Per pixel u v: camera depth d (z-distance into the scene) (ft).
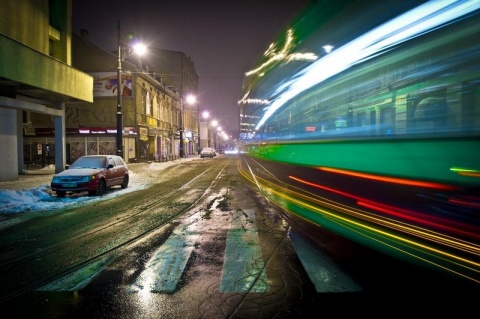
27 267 16.76
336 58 29.32
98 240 21.72
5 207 34.27
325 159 32.81
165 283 14.48
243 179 62.69
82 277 15.31
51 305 12.53
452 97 17.43
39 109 62.34
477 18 16.03
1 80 48.73
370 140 24.40
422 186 20.33
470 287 13.56
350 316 11.38
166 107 165.89
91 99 71.67
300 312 11.71
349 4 27.02
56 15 68.59
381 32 22.63
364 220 24.63
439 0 17.92
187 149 220.64
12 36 52.21
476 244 17.70
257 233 22.99
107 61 118.73
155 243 20.88
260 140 65.46
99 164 47.14
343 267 16.15
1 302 12.82
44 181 56.08
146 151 133.49
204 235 22.68
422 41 18.95
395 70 21.24
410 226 21.50
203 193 44.65
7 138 55.77
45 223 26.96
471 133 16.69
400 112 21.03
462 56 16.79
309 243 20.30
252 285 14.15
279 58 47.19
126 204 36.27
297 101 40.24
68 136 111.55
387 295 12.98
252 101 66.44
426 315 11.38
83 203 37.09
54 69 57.98
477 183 16.71
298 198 37.14
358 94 25.71
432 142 18.74
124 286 14.23
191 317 11.49
